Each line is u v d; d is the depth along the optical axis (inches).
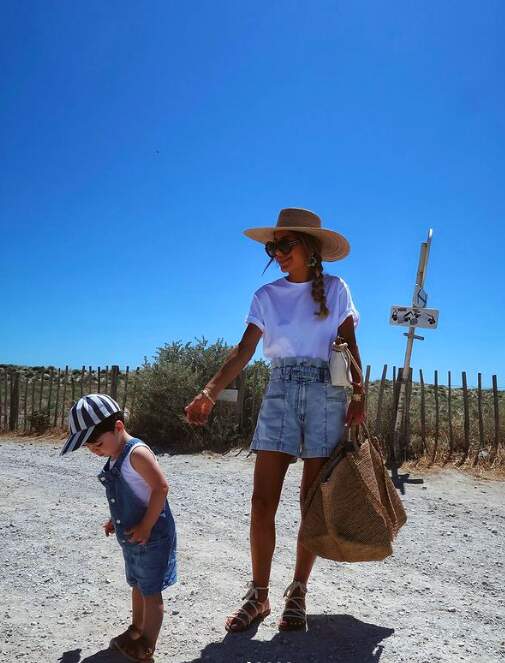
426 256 377.4
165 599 164.2
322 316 149.6
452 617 157.8
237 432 439.5
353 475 142.2
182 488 307.7
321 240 157.5
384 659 133.3
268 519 148.3
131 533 124.0
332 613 157.5
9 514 249.0
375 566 196.4
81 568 187.5
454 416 440.8
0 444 478.6
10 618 153.3
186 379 447.5
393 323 377.4
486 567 198.7
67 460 388.8
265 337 155.4
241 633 144.3
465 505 281.0
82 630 146.7
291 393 148.9
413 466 355.9
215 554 201.8
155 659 132.2
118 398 518.3
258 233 161.6
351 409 149.6
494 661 134.3
